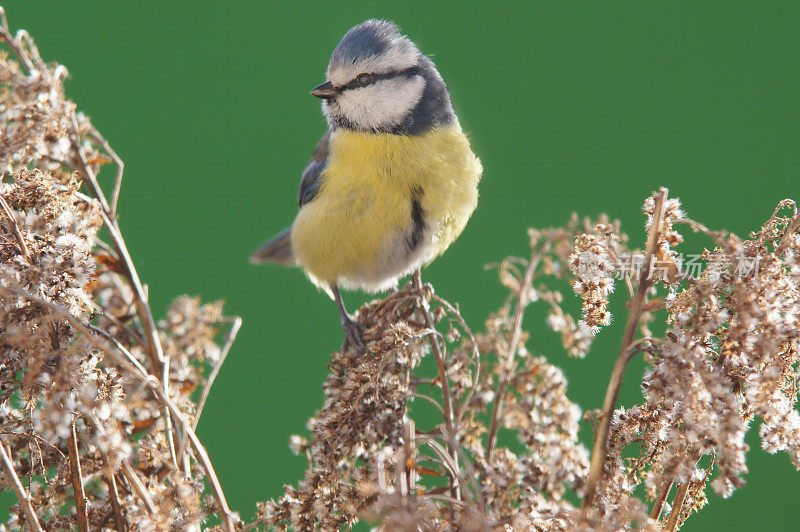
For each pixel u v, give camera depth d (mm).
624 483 1744
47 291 1687
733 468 1537
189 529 1703
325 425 1972
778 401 1627
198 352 2246
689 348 1667
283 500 1893
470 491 1697
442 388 2152
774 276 1701
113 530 1884
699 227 1752
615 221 1883
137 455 2020
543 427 2078
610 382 1739
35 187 1855
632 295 1760
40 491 1867
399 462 1598
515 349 2271
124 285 2377
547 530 1759
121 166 2346
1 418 1839
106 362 1896
